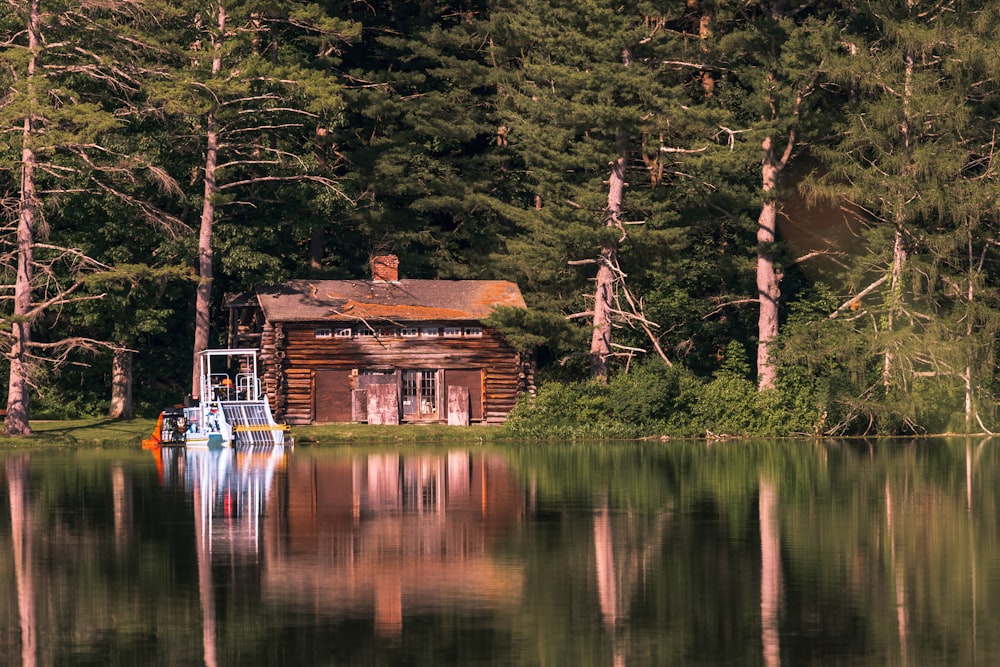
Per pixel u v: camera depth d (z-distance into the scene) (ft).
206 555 238.07
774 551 240.12
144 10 519.60
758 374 559.79
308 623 190.80
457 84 640.58
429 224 641.81
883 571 223.30
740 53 556.51
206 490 329.93
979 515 282.77
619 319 559.38
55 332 562.25
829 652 176.45
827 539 253.03
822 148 535.60
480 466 393.09
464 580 216.74
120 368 565.12
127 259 533.55
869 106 533.96
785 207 606.14
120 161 513.45
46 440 497.87
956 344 508.12
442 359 559.38
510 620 191.93
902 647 178.40
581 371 579.48
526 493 321.93
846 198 539.29
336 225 632.38
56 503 305.53
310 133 604.49
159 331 554.46
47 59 515.91
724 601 202.39
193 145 556.92
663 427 523.29
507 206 584.81
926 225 537.24
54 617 195.62
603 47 530.68
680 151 531.09
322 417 549.95
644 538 254.06
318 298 556.10
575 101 533.96
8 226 504.43
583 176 565.12
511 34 602.85
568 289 585.22
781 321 604.90
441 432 523.70
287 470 382.42
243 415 509.35
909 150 531.50
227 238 556.51
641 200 556.10
